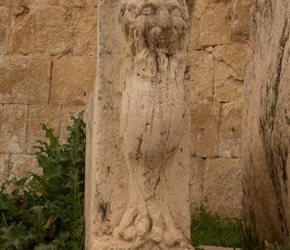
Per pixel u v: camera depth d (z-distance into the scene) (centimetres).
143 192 279
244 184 401
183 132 281
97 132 286
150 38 277
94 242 275
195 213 526
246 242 386
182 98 278
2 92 604
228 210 546
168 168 282
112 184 284
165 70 278
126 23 281
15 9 610
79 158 384
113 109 288
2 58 608
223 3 578
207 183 557
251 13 407
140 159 279
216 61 574
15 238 342
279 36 339
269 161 345
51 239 354
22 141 598
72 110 600
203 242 435
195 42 582
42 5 612
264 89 356
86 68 603
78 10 610
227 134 560
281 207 337
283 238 339
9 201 363
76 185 367
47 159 391
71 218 357
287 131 311
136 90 276
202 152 565
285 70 320
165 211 280
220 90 570
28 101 602
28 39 610
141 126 272
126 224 275
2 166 595
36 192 434
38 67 605
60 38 609
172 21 276
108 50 291
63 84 604
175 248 273
